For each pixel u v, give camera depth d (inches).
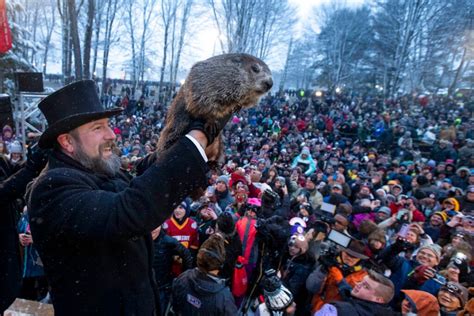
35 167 92.1
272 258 181.0
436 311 132.3
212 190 282.7
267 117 1031.0
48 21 1717.5
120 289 58.0
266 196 234.1
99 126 62.0
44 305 125.2
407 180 480.7
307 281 161.5
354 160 591.8
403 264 174.9
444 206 329.1
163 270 173.8
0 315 102.2
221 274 173.5
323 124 1003.3
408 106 1330.0
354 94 1763.0
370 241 186.4
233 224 173.8
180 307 134.6
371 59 2039.9
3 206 98.4
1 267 100.3
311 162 524.7
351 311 117.0
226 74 64.9
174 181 50.1
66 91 59.7
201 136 56.4
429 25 1497.3
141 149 550.0
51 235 52.9
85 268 55.7
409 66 1605.6
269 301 133.4
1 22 299.4
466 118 1026.7
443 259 197.5
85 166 60.6
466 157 644.7
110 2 1395.2
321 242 180.1
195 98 61.7
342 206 258.7
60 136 60.4
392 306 165.5
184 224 201.8
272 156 653.9
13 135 441.4
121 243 58.4
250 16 1305.4
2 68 684.7
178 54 1599.4
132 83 1883.6
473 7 1348.4
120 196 50.4
